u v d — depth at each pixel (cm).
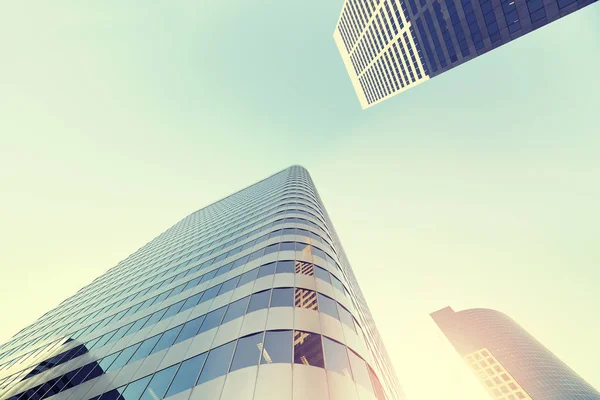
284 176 6084
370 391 1142
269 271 1877
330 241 2723
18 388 2067
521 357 12256
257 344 1251
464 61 4375
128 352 1809
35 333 3462
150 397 1272
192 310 1909
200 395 1104
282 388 1010
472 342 13638
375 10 6069
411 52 5453
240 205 5006
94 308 3212
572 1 2703
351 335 1427
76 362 2031
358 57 8150
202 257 2994
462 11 3656
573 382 11438
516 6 3091
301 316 1388
